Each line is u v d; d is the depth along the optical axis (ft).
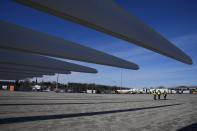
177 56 56.34
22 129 26.40
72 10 29.12
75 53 60.70
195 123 33.78
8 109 46.98
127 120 36.01
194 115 43.93
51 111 45.60
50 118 36.11
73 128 28.07
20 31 48.08
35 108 50.57
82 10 30.42
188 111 51.60
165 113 47.06
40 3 25.59
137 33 40.86
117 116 40.83
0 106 53.36
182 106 65.72
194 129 29.04
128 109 54.08
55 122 32.27
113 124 31.86
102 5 33.63
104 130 27.40
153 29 46.34
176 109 56.29
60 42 57.00
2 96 100.12
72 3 29.01
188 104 73.82
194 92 237.25
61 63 88.28
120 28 36.99
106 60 69.82
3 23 44.78
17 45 47.52
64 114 41.52
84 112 45.52
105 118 37.78
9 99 80.23
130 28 39.14
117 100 93.50
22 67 97.71
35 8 26.94
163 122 34.50
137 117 39.96
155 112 48.67
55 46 55.83
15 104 59.57
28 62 77.30
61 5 27.63
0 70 106.73
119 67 77.15
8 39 45.70
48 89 285.43
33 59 78.84
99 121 34.32
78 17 30.14
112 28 35.50
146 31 43.65
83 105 63.10
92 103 72.13
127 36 38.58
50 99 88.63
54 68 86.89
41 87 263.70
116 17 36.19
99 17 32.99
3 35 44.78
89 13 31.45
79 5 29.99
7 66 93.15
